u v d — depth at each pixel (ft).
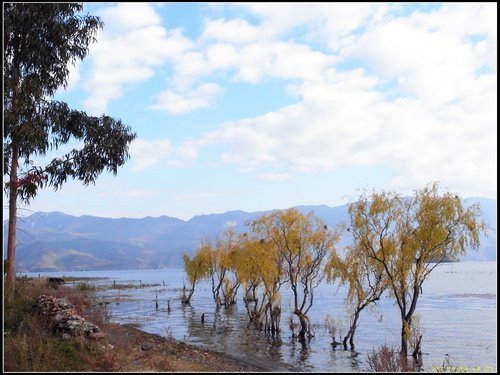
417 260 82.23
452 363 83.05
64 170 105.19
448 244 81.20
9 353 52.70
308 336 108.99
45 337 61.26
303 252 112.16
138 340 78.89
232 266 154.71
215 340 106.83
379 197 87.51
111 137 107.24
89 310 102.83
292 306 194.29
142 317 151.53
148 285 375.86
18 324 68.33
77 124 105.40
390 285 88.79
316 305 202.49
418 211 82.43
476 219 79.66
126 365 57.26
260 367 74.74
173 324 135.33
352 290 96.78
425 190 82.43
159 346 76.79
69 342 60.23
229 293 189.57
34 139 92.58
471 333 122.42
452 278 463.83
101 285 368.89
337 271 96.32
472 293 265.13
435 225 80.28
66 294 129.70
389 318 153.48
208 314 164.96
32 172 98.43
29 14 92.07
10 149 92.63
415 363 81.71
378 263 89.92
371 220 88.22
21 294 93.50
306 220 113.19
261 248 120.88
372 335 117.80
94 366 54.44
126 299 224.33
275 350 94.94
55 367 51.85
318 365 80.64
